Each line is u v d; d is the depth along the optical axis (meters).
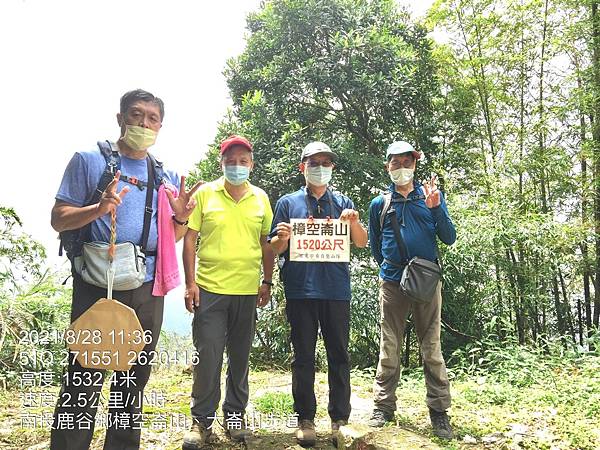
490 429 3.59
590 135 7.43
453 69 8.16
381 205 3.76
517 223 6.60
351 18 7.84
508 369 5.27
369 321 7.14
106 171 2.58
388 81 7.41
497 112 7.99
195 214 3.30
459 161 8.18
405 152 3.53
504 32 7.59
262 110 7.76
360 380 5.51
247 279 3.30
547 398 4.30
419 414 3.98
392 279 3.60
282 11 7.90
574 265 7.12
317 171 3.38
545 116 7.29
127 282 2.52
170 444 3.31
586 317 7.29
